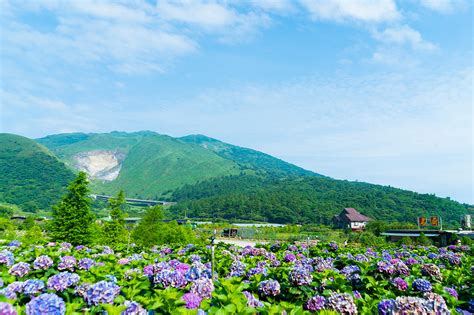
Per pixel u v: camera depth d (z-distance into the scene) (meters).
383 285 6.99
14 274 7.16
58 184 199.00
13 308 3.73
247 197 163.50
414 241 31.09
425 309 4.36
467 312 5.66
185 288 5.78
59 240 22.95
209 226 81.69
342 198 138.50
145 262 9.03
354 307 5.14
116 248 14.78
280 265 9.90
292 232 72.44
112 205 27.95
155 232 23.73
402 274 7.59
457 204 119.62
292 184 190.38
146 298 5.19
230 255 10.51
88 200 24.55
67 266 7.97
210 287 5.42
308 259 9.99
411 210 111.75
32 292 5.41
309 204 135.38
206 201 176.00
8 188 182.62
